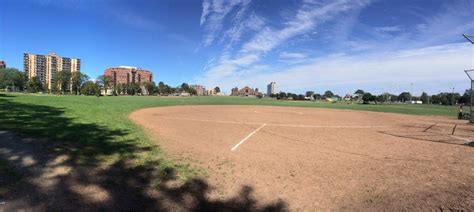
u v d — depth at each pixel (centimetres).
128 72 17888
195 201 570
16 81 13812
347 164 869
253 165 825
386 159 948
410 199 609
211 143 1115
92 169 671
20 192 518
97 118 1612
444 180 730
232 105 4691
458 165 884
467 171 816
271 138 1312
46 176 600
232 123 1875
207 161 837
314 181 706
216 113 2708
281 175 744
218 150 994
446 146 1229
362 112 3816
